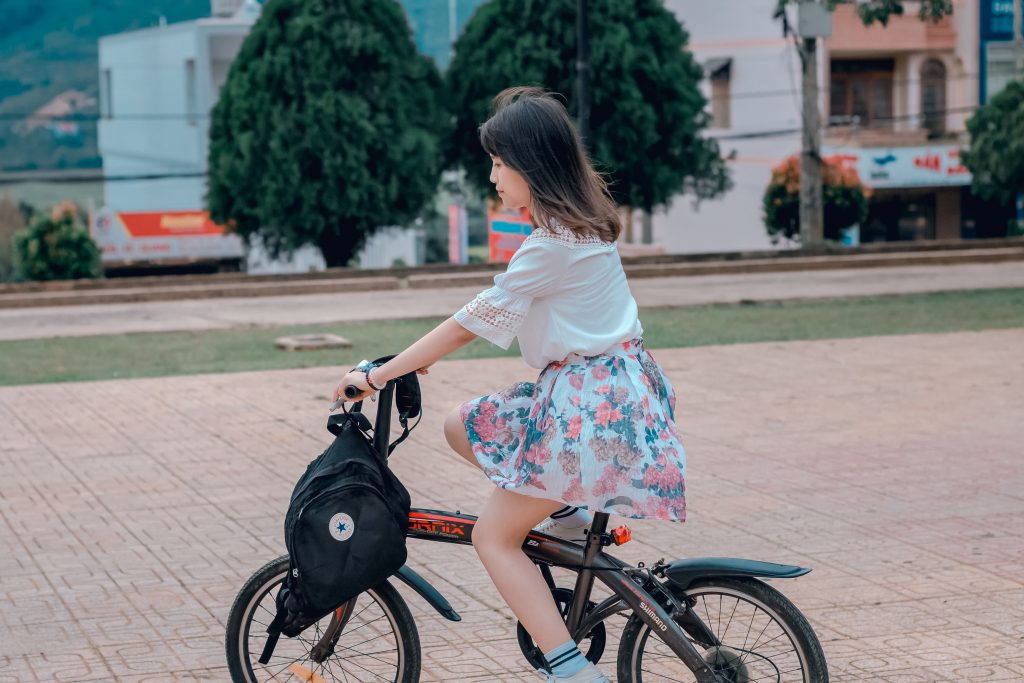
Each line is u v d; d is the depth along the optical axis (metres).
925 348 12.31
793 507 6.40
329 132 31.66
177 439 8.45
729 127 42.78
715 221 43.75
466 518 3.41
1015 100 37.53
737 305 18.50
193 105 52.03
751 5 41.81
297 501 3.31
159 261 46.56
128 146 56.38
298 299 21.81
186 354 14.04
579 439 3.17
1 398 10.31
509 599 3.33
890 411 8.99
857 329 14.94
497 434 3.38
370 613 4.62
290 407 9.59
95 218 45.69
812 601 4.96
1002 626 4.64
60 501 6.80
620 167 32.56
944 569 5.34
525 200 3.27
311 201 31.92
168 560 5.67
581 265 3.20
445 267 25.48
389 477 3.36
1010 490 6.68
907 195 41.75
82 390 10.67
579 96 26.67
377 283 23.56
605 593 5.13
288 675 3.96
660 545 5.76
